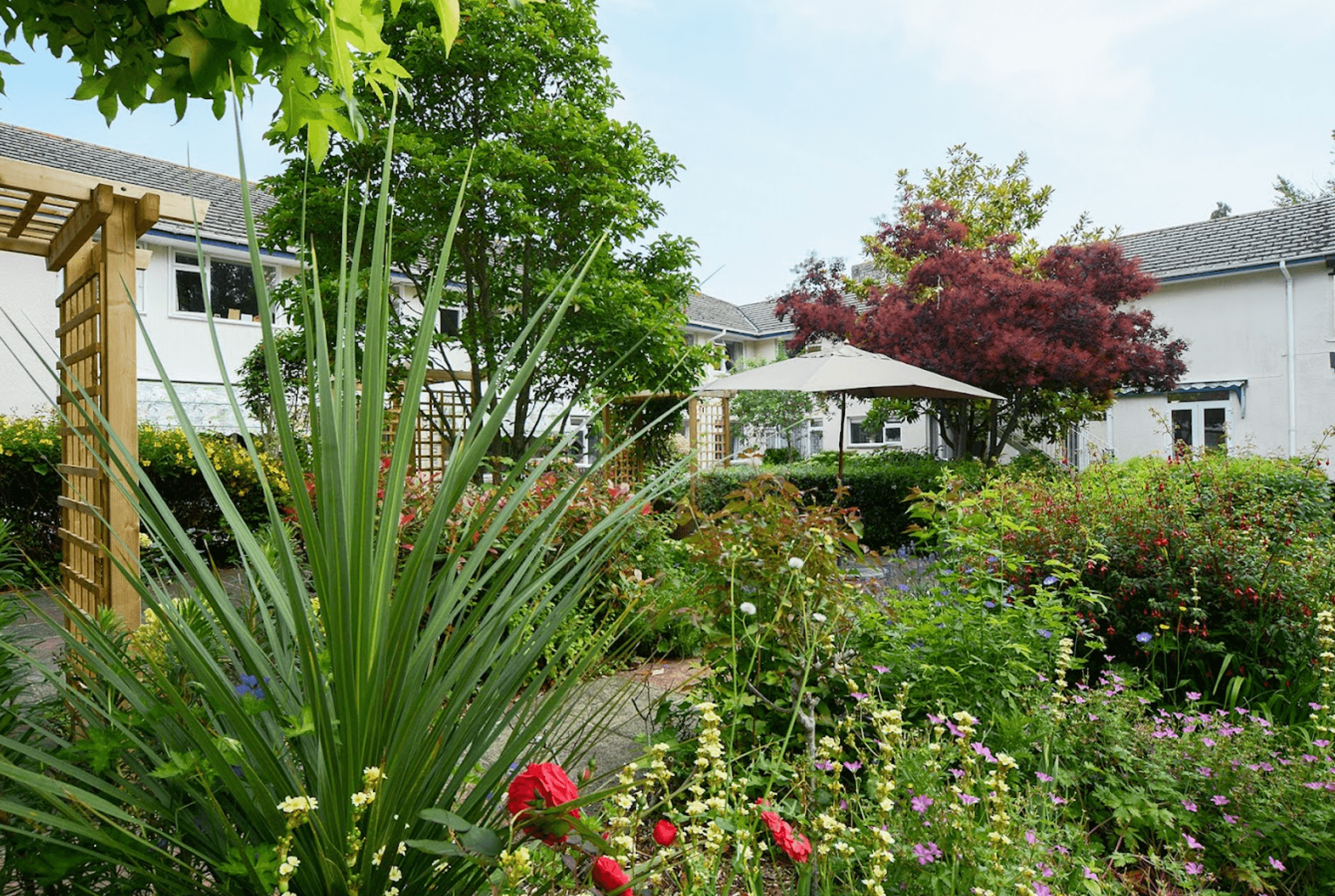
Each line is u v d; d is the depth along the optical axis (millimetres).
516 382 1060
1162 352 12945
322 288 7672
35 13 1760
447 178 7852
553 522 1207
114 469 2516
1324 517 4699
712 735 1379
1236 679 3145
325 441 915
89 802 888
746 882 1542
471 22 7992
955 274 12266
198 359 12805
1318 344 14023
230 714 929
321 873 964
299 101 1900
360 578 914
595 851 1169
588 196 8094
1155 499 4152
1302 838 2029
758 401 18938
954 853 1646
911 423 16547
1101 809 2307
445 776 1056
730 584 2561
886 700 2613
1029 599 3592
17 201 2912
